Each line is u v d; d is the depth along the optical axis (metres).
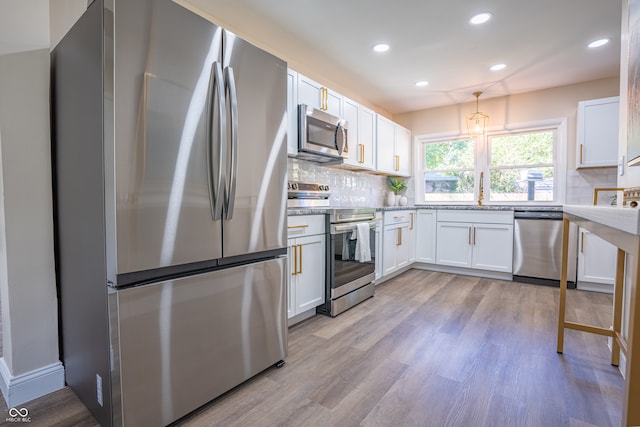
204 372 1.37
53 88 1.52
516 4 2.11
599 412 1.37
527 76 3.34
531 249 3.48
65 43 1.38
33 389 1.48
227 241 1.44
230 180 1.40
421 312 2.61
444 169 4.46
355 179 3.96
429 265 4.20
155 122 1.18
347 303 2.67
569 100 3.59
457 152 4.38
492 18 2.28
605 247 3.14
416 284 3.49
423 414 1.36
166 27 1.20
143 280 1.18
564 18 2.27
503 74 3.28
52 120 1.54
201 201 1.33
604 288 3.18
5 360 1.53
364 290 2.91
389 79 3.42
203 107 1.32
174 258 1.25
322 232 2.51
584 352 1.92
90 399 1.35
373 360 1.83
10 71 1.41
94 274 1.24
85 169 1.26
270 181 1.65
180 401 1.29
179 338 1.28
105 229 1.15
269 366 1.69
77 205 1.35
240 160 1.49
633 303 0.67
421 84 3.57
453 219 3.92
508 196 4.03
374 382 1.60
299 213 2.26
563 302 1.90
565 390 1.54
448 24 2.36
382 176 4.53
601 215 0.95
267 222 1.64
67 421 1.33
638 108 1.44
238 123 1.47
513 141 3.99
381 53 2.82
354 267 2.78
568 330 2.25
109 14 1.07
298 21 2.33
